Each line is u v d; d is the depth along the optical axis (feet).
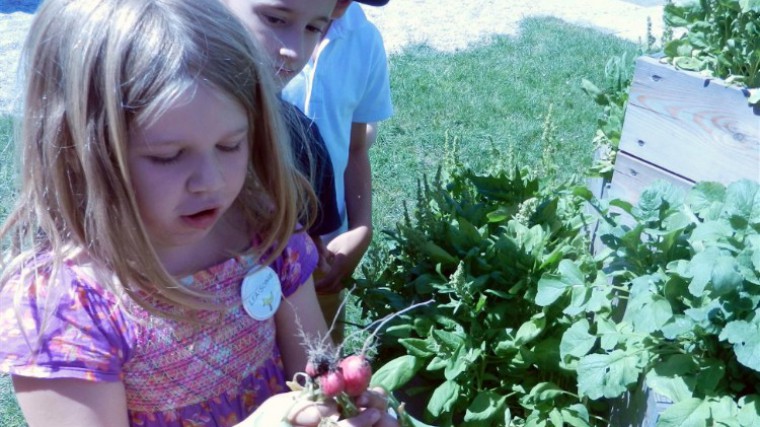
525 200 8.11
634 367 5.88
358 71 7.73
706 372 5.65
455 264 7.51
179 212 4.27
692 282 5.28
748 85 6.94
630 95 7.70
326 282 7.82
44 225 4.39
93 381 4.35
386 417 4.45
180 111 4.02
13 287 4.39
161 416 4.79
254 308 5.00
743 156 6.95
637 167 7.80
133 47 3.98
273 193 4.96
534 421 6.88
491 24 27.58
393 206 15.53
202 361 4.81
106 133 4.08
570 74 22.66
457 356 6.82
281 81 6.25
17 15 26.22
